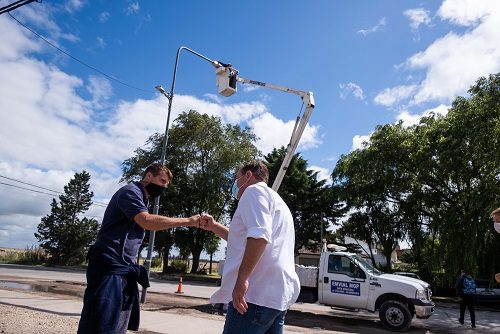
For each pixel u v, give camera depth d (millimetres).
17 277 22688
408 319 11758
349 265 13141
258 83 11570
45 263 48219
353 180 29875
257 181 2859
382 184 28656
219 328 9000
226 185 39344
